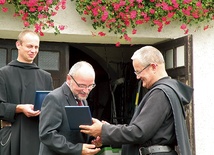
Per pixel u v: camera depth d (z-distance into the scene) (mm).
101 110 8930
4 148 4316
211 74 6199
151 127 3316
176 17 5828
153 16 5754
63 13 5707
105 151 6238
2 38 5895
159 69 3533
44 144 3348
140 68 3508
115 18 5664
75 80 3383
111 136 3361
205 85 6176
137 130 3318
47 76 4484
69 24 5723
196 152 6117
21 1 5309
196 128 6125
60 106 3383
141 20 5723
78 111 3307
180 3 5734
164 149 3400
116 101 8484
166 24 5977
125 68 8266
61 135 3328
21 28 5555
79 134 3482
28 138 4246
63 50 6160
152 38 6074
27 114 4117
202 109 6156
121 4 5547
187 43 5816
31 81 4363
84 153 3352
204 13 5941
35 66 4434
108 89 8828
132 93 8016
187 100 3561
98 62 8555
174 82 3527
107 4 5594
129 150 3557
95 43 6398
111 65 8508
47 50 6078
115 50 8383
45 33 5676
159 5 5672
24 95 4312
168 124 3404
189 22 6055
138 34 5973
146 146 3434
